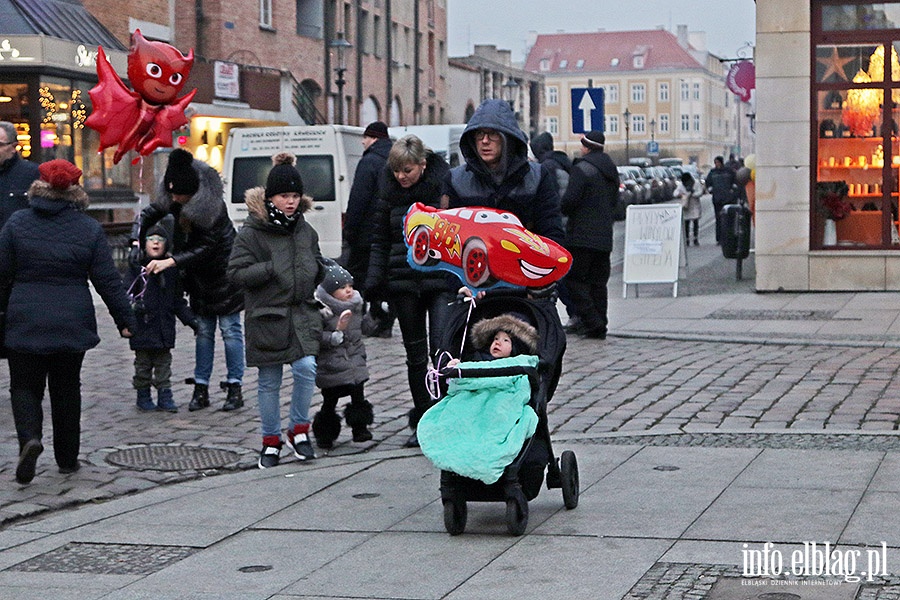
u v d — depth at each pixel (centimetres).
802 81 2425
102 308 2464
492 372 865
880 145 2419
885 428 1209
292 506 980
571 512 923
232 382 1411
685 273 2995
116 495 1049
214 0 5459
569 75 19250
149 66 2025
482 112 1005
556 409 1365
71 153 3847
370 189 1773
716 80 19925
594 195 1852
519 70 11300
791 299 2366
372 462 1128
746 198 3512
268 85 5141
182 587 788
